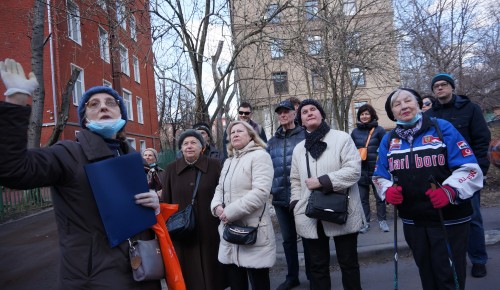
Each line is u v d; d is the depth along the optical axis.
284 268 4.57
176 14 5.51
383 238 5.00
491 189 7.62
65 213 1.72
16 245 6.55
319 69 7.27
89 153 1.77
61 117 6.07
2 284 4.55
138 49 5.64
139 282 1.78
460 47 10.39
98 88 2.01
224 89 6.40
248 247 2.86
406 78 11.27
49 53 13.51
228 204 2.99
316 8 7.05
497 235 4.73
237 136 3.11
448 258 2.46
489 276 3.58
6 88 1.48
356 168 2.89
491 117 12.47
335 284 3.90
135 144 22.44
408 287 3.63
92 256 1.69
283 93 9.53
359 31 7.84
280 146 3.93
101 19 5.96
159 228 1.96
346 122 10.36
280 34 6.49
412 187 2.55
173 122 20.70
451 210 2.46
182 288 1.92
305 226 3.02
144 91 24.47
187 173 3.34
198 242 3.15
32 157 1.55
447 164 2.52
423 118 2.62
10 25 13.46
